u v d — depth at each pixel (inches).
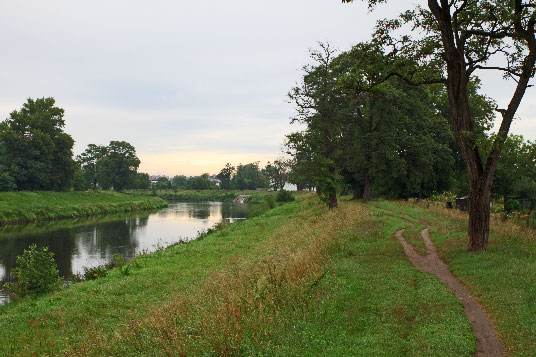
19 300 609.0
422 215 1128.2
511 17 534.9
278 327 319.0
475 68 602.2
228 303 355.9
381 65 633.0
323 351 277.9
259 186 6683.1
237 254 825.5
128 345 364.5
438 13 577.9
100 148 5231.3
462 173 2042.3
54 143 3016.7
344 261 559.2
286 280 431.5
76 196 3041.3
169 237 1544.0
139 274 684.1
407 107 1654.8
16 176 2770.7
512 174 1993.1
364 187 2001.7
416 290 418.3
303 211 1674.5
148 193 5556.1
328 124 1434.5
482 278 439.5
